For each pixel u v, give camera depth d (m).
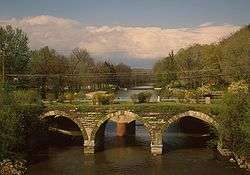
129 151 65.00
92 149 63.00
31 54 102.44
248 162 54.44
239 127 55.94
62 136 75.50
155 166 55.88
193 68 119.25
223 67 98.69
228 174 51.19
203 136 77.12
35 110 63.19
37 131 65.31
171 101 70.00
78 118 63.19
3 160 52.97
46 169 54.38
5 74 87.94
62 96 76.50
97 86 130.38
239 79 89.19
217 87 94.06
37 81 91.56
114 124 93.25
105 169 54.56
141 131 83.56
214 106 60.75
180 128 86.75
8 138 53.91
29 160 58.91
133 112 62.34
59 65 106.31
